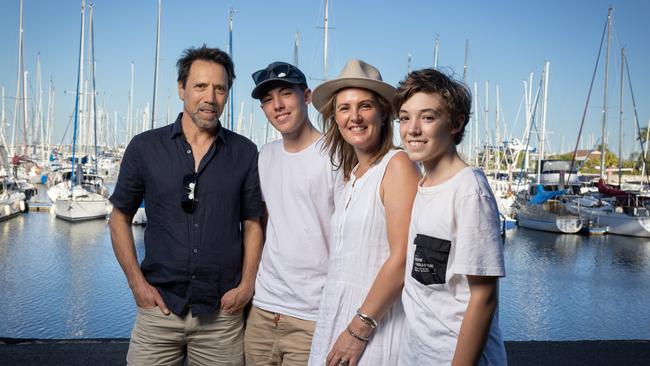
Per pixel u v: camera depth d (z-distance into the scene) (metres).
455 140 1.95
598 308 15.21
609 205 30.98
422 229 1.93
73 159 29.77
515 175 46.22
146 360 2.75
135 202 2.81
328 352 2.27
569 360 3.74
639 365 3.66
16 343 3.75
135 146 2.73
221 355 2.79
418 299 1.97
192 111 2.67
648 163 47.81
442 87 1.87
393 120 2.33
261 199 2.84
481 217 1.78
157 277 2.72
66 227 25.83
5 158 32.72
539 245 25.42
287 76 2.59
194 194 2.68
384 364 2.17
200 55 2.69
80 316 13.02
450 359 1.87
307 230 2.61
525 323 13.76
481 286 1.78
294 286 2.62
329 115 2.46
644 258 22.61
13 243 21.94
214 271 2.71
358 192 2.28
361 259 2.24
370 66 2.35
